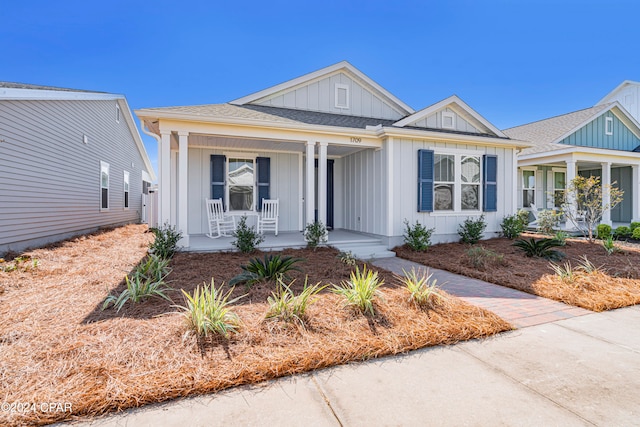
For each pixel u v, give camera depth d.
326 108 9.82
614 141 12.82
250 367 2.29
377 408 1.96
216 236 8.07
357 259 6.25
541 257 6.22
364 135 7.56
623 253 6.57
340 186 10.09
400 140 7.66
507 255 6.51
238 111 7.48
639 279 4.71
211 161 8.59
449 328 2.99
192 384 2.10
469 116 8.51
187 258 5.84
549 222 8.99
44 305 3.45
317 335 2.79
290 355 2.46
